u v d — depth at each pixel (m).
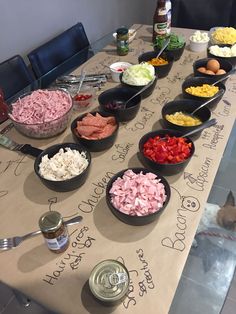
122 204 0.73
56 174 0.83
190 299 0.81
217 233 0.90
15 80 1.50
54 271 0.66
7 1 1.66
